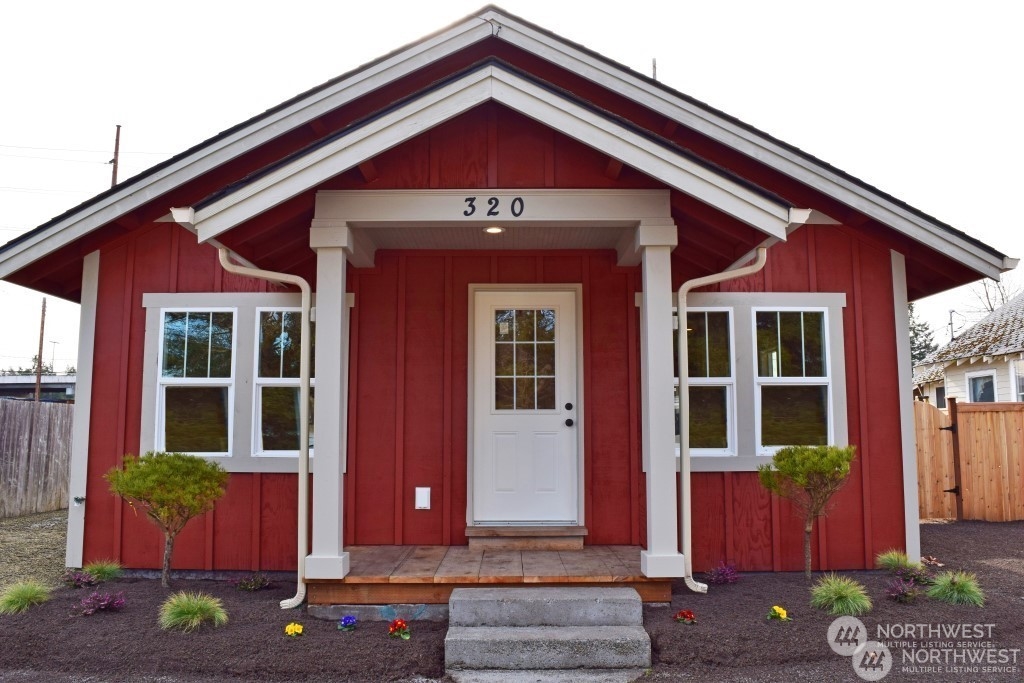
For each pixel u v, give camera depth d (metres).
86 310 6.66
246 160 6.82
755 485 6.47
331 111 6.54
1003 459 10.53
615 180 5.40
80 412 6.58
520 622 4.75
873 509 6.47
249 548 6.43
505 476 6.51
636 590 5.09
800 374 6.59
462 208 5.34
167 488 5.35
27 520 10.73
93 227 6.19
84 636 4.65
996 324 14.69
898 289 6.65
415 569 5.37
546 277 6.63
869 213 6.15
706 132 6.35
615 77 6.47
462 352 6.57
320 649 4.50
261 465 6.48
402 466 6.46
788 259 6.68
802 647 4.51
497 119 5.45
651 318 5.29
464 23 6.50
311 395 6.61
